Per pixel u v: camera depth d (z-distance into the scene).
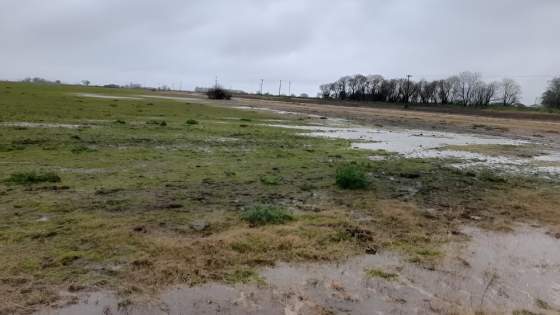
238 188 7.26
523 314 3.65
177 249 4.45
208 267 4.16
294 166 9.71
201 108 32.22
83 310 3.38
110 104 28.55
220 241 4.70
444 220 6.07
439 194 7.71
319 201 6.70
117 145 11.40
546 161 12.65
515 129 25.50
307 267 4.31
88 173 7.82
